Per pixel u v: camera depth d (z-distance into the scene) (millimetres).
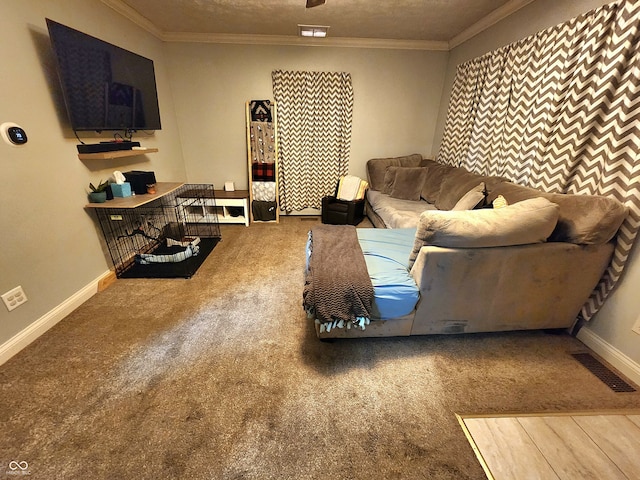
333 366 1554
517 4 2365
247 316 1964
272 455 1118
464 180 2660
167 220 3426
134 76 2500
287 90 3551
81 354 1598
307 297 1467
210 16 2807
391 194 3451
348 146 3975
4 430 1194
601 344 1646
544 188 2078
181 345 1685
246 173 4031
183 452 1123
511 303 1653
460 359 1618
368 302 1477
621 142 1525
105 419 1244
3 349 1530
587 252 1535
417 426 1236
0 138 1526
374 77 3672
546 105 2047
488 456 1124
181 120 3717
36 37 1736
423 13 2672
